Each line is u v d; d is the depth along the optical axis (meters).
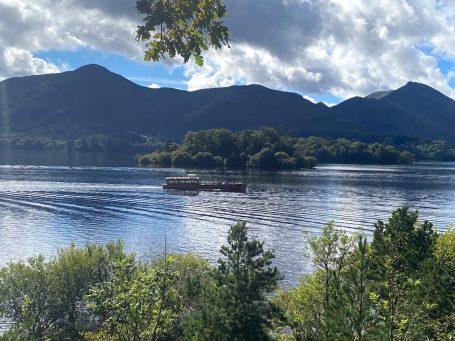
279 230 119.88
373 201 168.25
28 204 151.38
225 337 36.59
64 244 105.38
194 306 47.56
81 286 60.53
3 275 57.16
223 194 183.88
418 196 181.88
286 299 50.75
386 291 32.34
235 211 146.25
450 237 54.22
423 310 31.28
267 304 42.41
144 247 103.62
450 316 34.09
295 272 84.50
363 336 29.58
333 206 156.62
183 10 12.30
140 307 35.56
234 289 39.72
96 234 115.06
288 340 45.72
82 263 61.28
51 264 61.81
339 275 44.66
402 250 45.25
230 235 44.56
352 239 49.59
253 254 43.88
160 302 36.69
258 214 141.50
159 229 120.94
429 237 50.62
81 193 176.12
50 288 58.44
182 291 50.38
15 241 106.88
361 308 30.34
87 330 58.03
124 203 158.25
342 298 32.38
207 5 12.52
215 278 43.03
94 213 140.50
